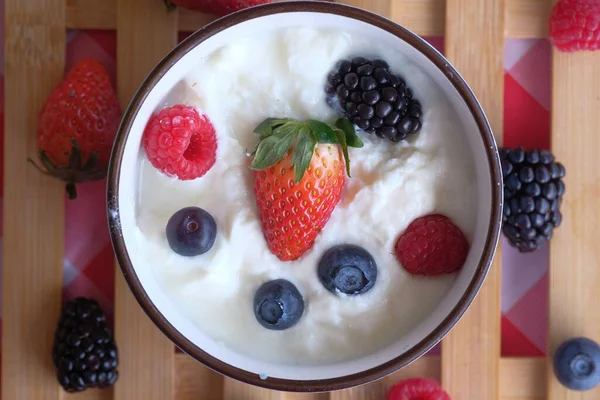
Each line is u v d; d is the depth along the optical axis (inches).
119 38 14.5
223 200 13.0
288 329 13.1
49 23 14.6
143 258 13.0
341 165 12.7
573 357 14.5
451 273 13.1
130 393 14.6
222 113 13.1
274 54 13.1
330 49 13.0
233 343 13.1
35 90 14.6
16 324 14.6
